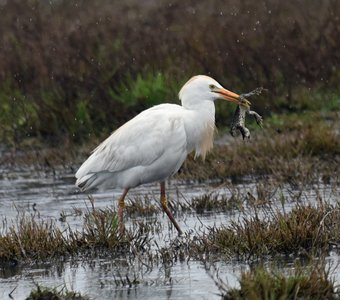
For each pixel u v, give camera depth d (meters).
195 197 13.40
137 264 10.17
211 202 12.95
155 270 9.89
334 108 18.89
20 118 19.12
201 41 20.33
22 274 10.14
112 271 10.02
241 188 13.97
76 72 19.55
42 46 20.30
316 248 10.11
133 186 11.82
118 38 20.91
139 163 11.68
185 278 9.48
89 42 20.34
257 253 10.09
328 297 8.34
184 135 11.79
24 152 18.11
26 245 10.84
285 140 16.19
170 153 11.73
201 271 9.70
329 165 14.83
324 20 21.25
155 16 22.14
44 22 21.34
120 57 20.11
